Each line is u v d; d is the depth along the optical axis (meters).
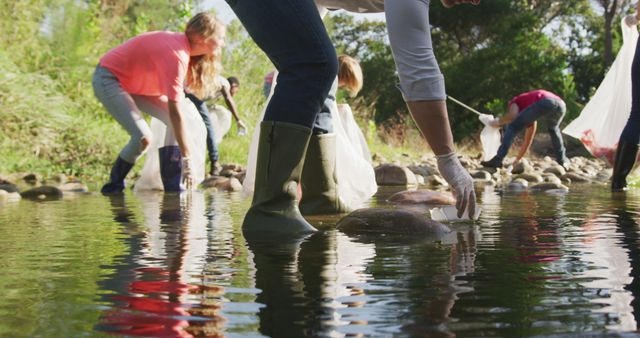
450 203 3.89
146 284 1.40
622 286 1.35
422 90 2.46
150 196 4.62
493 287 1.35
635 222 2.63
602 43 29.91
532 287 1.35
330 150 3.20
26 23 9.77
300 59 2.45
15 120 7.86
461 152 17.23
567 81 22.25
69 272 1.55
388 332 1.03
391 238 2.18
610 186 5.54
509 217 2.85
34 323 1.09
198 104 7.35
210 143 7.53
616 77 6.00
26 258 1.76
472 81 23.06
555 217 2.85
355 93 4.50
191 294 1.30
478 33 26.48
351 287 1.36
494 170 8.65
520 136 15.60
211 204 3.85
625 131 5.09
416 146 16.36
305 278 1.46
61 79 9.52
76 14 10.18
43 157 7.68
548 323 1.08
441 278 1.45
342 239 2.16
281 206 2.44
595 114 6.21
